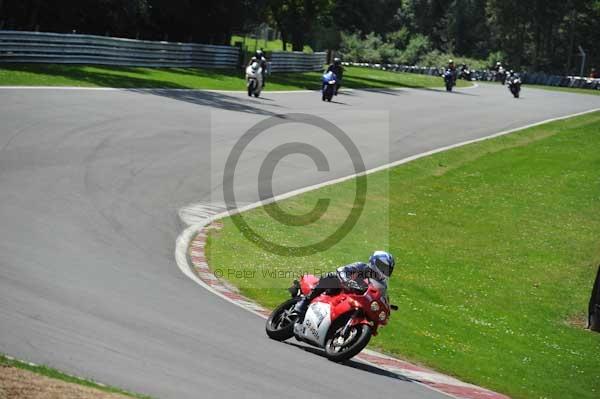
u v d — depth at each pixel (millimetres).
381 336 35438
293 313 28375
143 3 141000
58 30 139125
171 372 21266
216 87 109500
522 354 38781
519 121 117312
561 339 43031
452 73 165500
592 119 127938
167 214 46344
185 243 41688
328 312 27484
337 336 27656
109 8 138000
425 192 68688
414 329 37875
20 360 19359
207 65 139125
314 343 27969
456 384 30734
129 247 38031
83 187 47531
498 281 50625
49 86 81938
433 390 27859
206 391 20141
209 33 162750
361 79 168250
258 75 104438
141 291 30578
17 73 86688
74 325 23953
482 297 47031
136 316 26719
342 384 24328
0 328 22031
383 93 139250
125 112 74250
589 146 100500
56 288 28188
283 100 106312
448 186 72500
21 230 36438
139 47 119500
